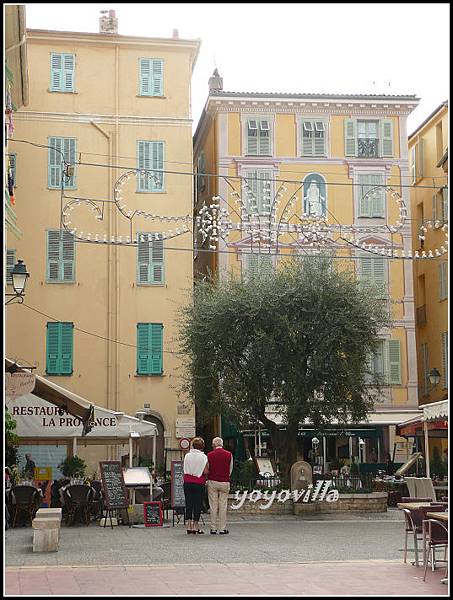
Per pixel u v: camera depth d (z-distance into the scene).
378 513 24.64
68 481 23.97
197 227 38.38
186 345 27.23
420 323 40.25
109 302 34.78
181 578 11.53
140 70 36.34
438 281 38.62
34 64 35.62
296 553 14.66
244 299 25.55
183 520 22.25
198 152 42.09
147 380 34.59
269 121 38.06
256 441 35.28
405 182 38.44
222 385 26.12
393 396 37.12
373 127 38.72
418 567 12.63
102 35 35.91
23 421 22.38
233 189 34.53
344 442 37.34
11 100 25.03
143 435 24.25
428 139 40.56
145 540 17.05
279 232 32.53
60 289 34.66
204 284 27.64
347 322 24.73
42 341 34.25
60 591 10.40
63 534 18.64
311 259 26.64
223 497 18.50
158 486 24.72
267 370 25.44
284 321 24.78
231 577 11.64
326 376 25.16
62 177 30.42
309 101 38.03
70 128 35.50
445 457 33.00
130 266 35.16
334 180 38.09
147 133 36.00
